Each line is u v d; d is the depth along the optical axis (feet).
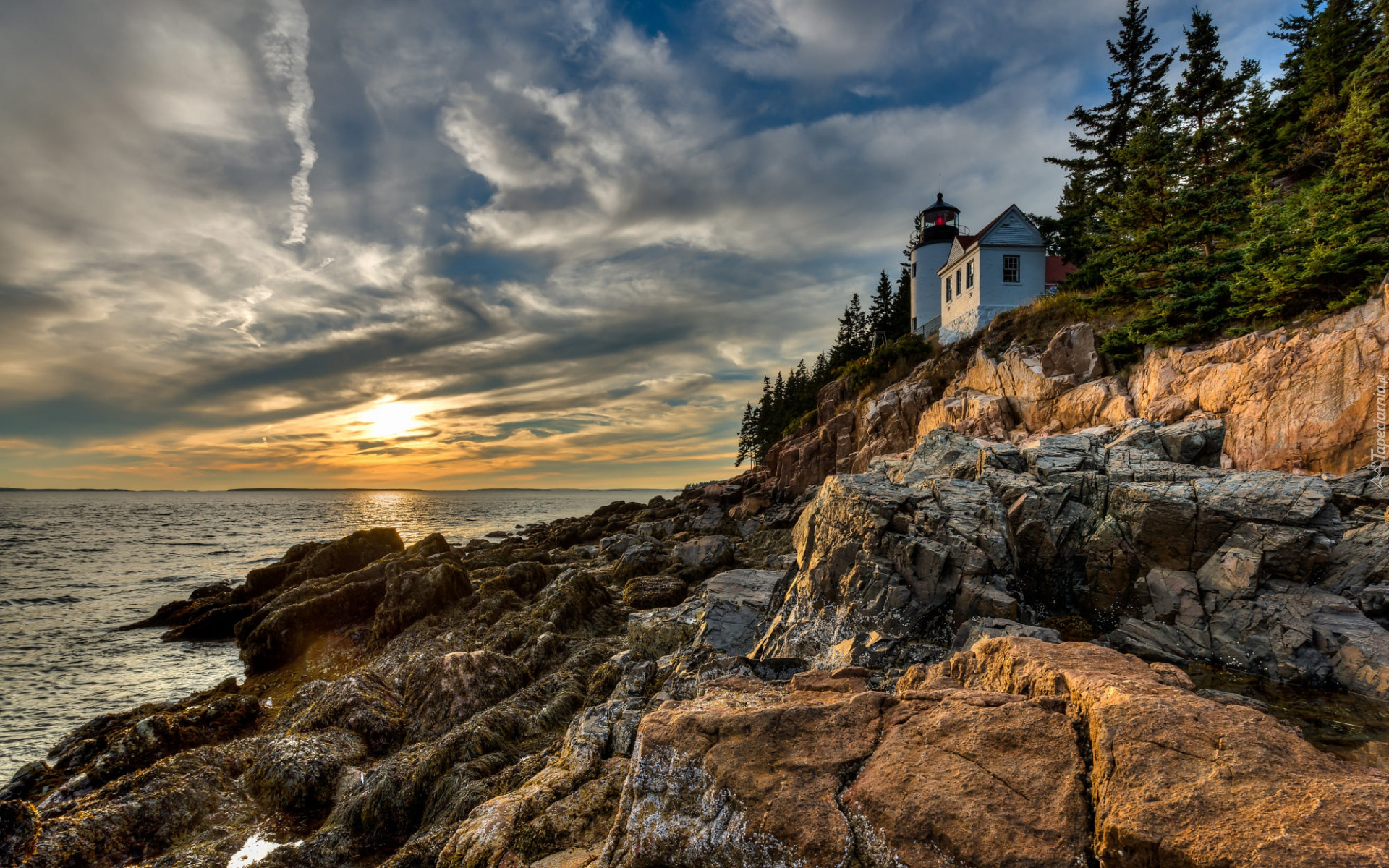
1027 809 13.84
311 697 43.83
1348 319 56.65
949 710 17.11
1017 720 16.05
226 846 28.76
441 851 23.43
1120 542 45.78
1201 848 11.32
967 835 13.65
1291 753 12.82
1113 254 92.53
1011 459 55.57
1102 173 155.12
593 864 18.84
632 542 97.76
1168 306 74.08
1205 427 52.70
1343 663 34.50
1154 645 40.09
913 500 47.98
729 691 23.63
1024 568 48.26
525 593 71.87
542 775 26.55
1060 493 48.85
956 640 38.22
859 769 16.26
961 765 15.24
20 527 269.64
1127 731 13.99
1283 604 38.63
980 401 91.91
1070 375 82.48
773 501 132.98
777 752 16.85
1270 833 11.09
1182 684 16.89
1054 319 100.83
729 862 15.05
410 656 57.21
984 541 43.24
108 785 32.78
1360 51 102.63
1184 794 12.34
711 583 54.80
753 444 374.02
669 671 34.27
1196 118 128.57
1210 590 41.39
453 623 62.44
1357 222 65.36
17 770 43.60
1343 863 10.26
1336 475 48.98
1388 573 37.60
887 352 140.15
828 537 49.08
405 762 32.17
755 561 79.30
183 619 86.07
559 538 132.26
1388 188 66.95
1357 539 39.32
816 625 42.42
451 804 28.14
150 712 48.32
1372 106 68.18
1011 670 19.72
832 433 133.59
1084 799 13.79
